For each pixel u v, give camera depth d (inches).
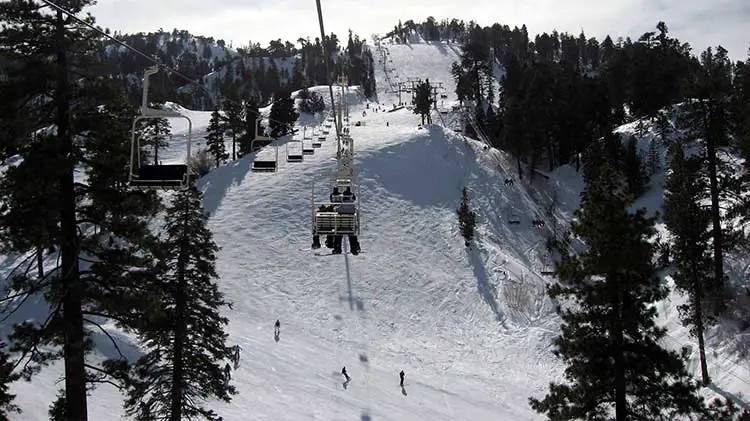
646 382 802.2
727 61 6146.7
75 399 737.0
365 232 2918.3
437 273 2610.7
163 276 993.5
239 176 3545.8
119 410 1251.2
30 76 692.7
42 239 704.4
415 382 1819.6
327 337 2112.5
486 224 3085.6
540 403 848.3
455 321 2314.2
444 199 3321.9
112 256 777.6
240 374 1620.3
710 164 1668.3
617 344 797.2
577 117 3715.6
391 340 2150.6
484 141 4436.5
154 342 976.3
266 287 2439.7
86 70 760.3
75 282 732.0
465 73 6171.3
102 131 733.9
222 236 2859.3
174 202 1034.1
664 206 1528.1
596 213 830.5
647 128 3587.6
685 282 1459.2
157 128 4035.4
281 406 1462.8
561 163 3814.0
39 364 744.3
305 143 4284.0
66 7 725.9
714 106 1688.0
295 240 2824.8
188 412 999.0
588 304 829.2
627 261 784.9
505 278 2527.1
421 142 3954.2
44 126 738.2
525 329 2231.8
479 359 2065.7
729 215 1560.0
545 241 2994.6
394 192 3363.7
